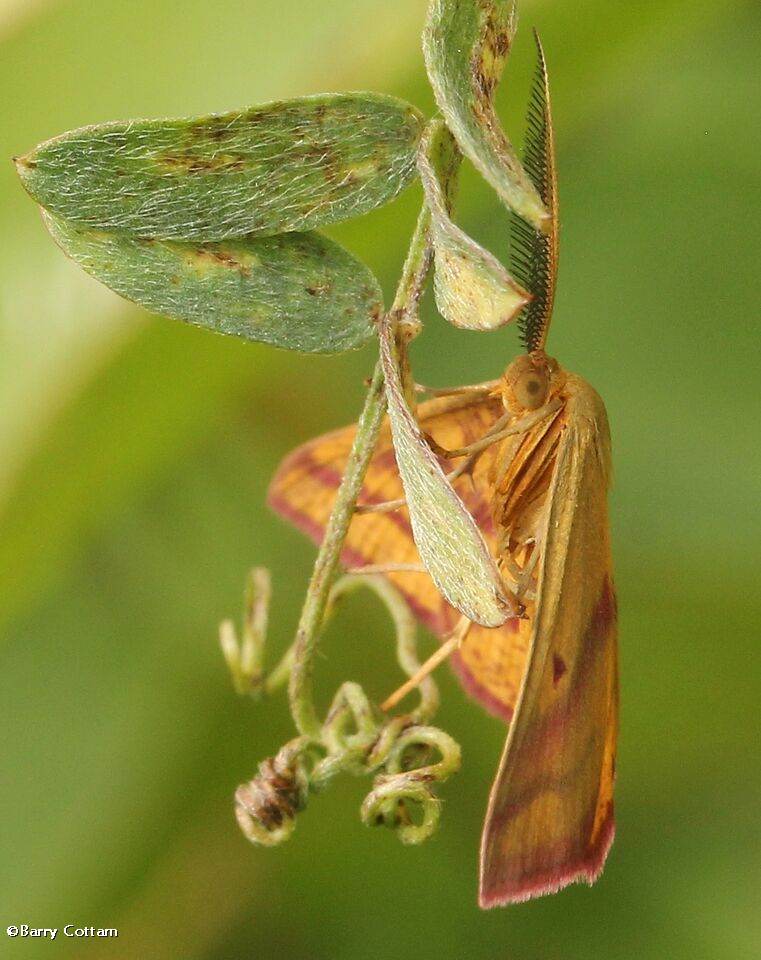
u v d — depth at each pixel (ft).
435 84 0.21
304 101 0.21
